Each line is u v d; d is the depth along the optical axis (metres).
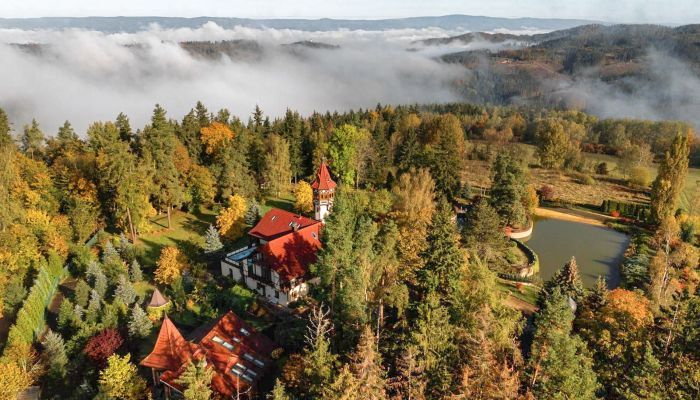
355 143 113.94
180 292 62.62
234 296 64.25
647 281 74.38
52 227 72.31
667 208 99.19
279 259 64.06
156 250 80.19
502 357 38.50
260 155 111.38
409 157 110.69
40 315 59.44
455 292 46.66
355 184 116.56
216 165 98.25
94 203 84.06
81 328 53.50
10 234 64.25
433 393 37.22
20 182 77.75
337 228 53.97
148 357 46.72
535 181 139.00
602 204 115.06
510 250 83.94
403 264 61.66
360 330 42.72
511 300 66.00
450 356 39.19
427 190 81.88
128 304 62.56
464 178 135.62
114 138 92.38
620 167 145.50
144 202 81.50
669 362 38.59
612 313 46.44
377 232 63.69
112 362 44.78
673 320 41.25
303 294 65.00
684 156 97.69
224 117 135.88
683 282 69.75
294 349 50.91
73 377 49.91
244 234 84.44
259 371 47.06
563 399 33.44
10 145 96.06
